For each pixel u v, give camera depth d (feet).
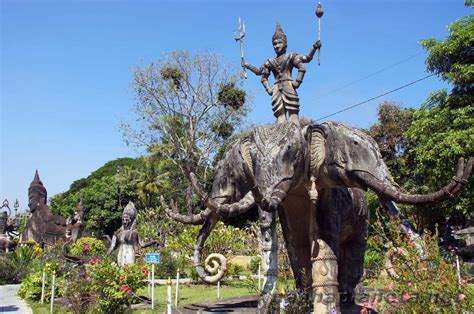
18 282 65.21
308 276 23.41
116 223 137.28
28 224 100.78
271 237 22.08
